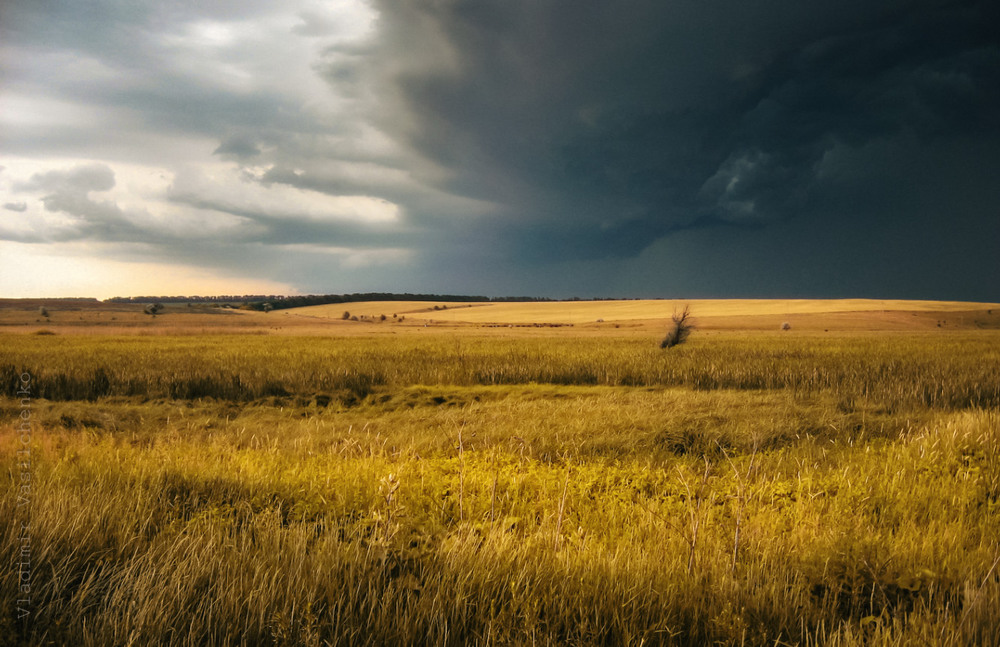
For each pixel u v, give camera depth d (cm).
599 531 468
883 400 1375
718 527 445
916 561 398
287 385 1698
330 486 559
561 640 279
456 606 283
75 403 1404
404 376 1858
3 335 4700
